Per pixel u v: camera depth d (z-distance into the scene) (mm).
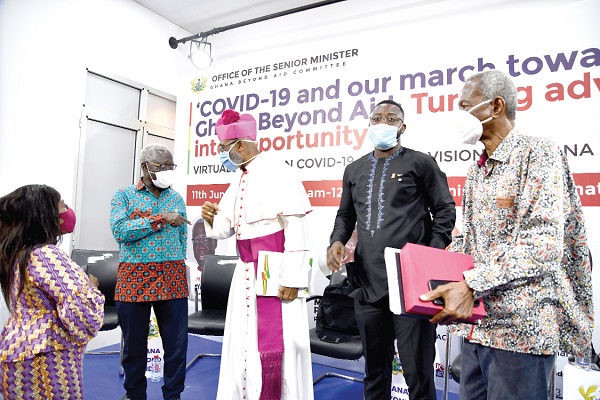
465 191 1183
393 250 1047
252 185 1739
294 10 3396
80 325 1350
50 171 3197
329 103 3229
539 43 2537
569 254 1046
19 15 3018
